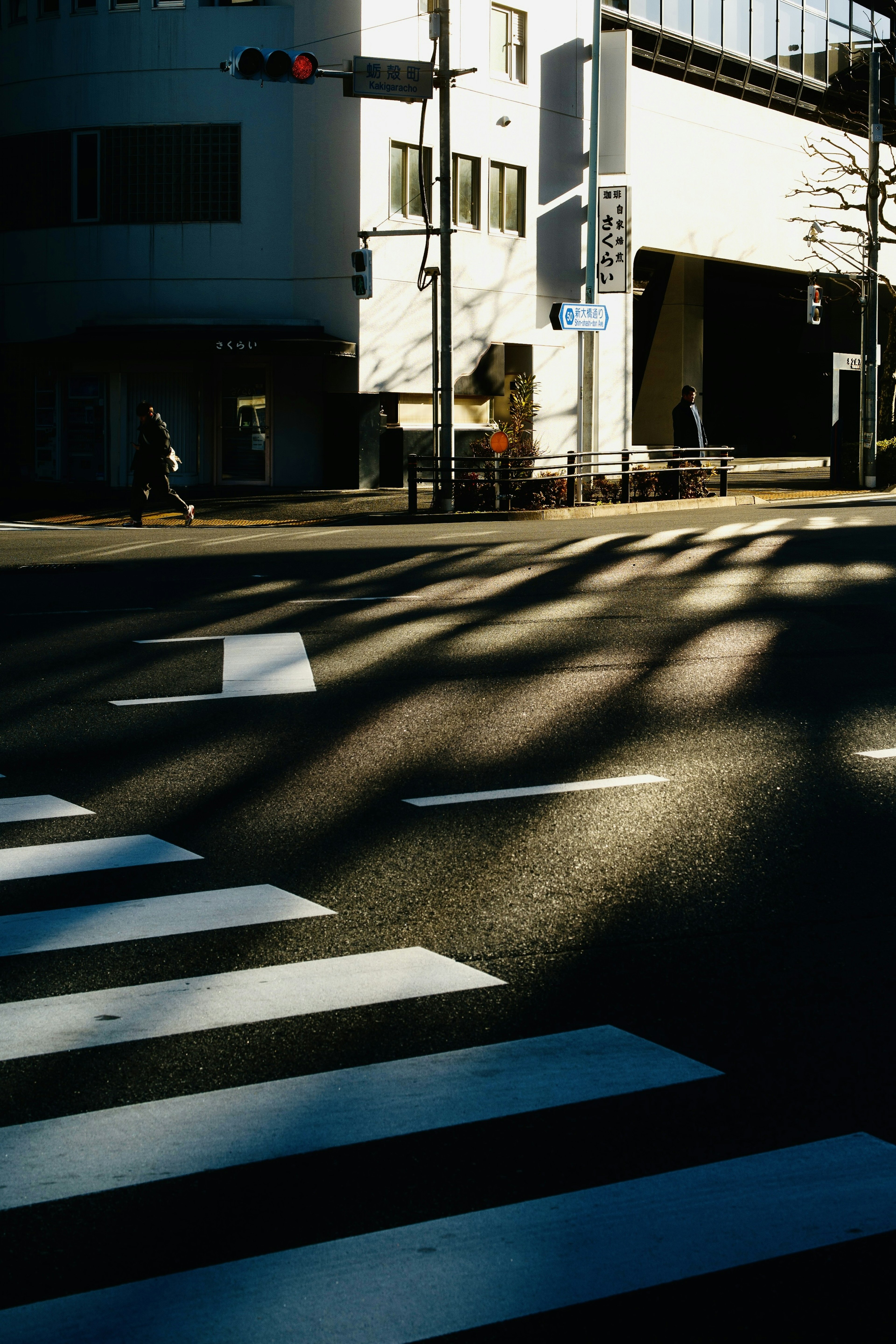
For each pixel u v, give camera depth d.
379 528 22.62
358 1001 4.12
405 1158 3.19
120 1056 3.72
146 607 12.48
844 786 6.74
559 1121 3.38
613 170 35.66
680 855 5.62
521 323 34.56
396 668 9.70
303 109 30.66
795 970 4.42
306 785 6.70
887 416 39.34
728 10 41.34
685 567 15.51
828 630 11.40
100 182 31.66
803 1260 2.80
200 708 8.46
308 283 30.98
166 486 23.55
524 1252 2.82
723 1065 3.71
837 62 46.81
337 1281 2.72
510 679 9.36
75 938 4.63
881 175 50.12
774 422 51.44
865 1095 3.54
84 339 30.77
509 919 4.86
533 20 34.22
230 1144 3.25
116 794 6.55
